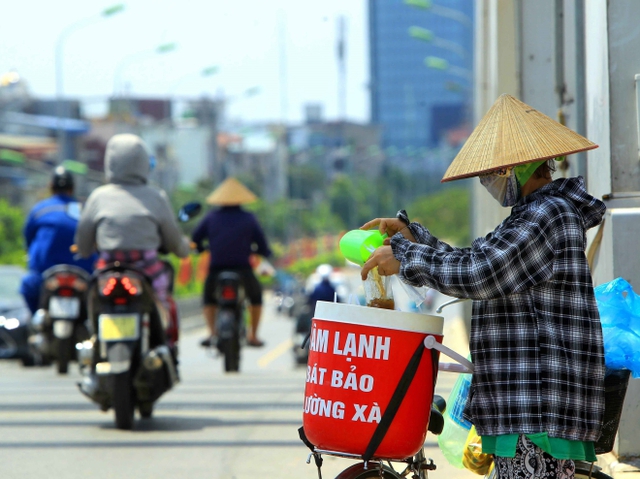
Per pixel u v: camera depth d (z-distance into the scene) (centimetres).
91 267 3175
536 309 962
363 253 1030
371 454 970
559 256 958
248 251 3219
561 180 997
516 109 1012
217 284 3114
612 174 1482
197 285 11331
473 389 998
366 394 970
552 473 965
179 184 18375
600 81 1544
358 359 974
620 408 1030
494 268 936
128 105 15625
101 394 1970
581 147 977
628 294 1075
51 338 3028
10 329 4131
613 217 1392
